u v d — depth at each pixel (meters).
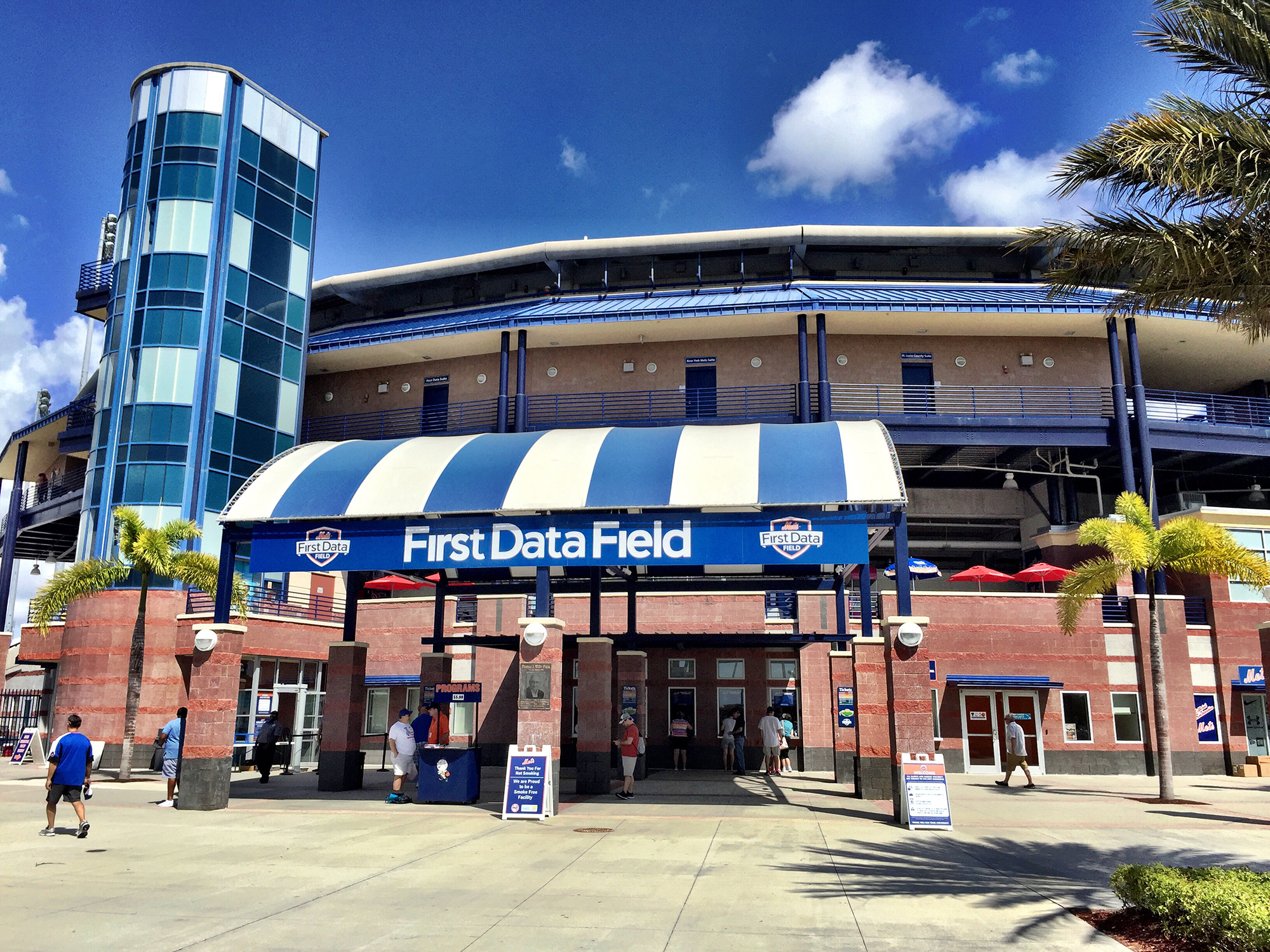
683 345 35.44
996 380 34.22
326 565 17.55
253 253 33.81
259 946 7.47
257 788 21.52
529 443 18.77
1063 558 33.06
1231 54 10.14
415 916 8.45
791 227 38.25
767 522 16.48
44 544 47.75
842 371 34.34
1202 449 32.62
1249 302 10.80
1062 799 19.83
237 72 34.16
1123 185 11.20
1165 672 27.56
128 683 25.14
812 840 13.05
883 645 19.86
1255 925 6.59
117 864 11.08
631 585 24.33
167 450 30.38
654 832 13.85
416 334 35.41
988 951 7.36
